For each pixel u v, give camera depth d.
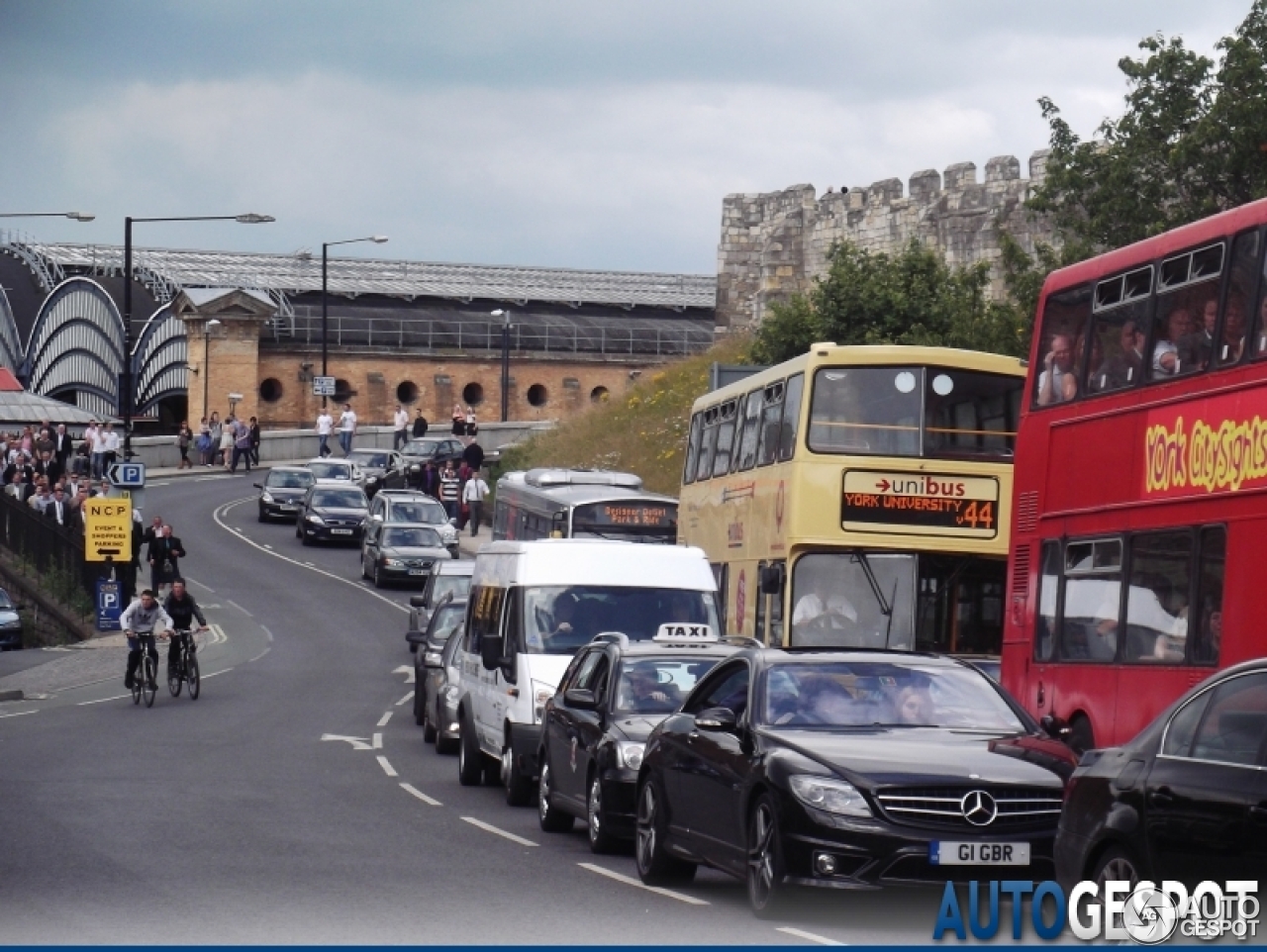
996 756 25.22
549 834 36.94
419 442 148.50
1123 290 35.22
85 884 28.03
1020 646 38.41
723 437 57.25
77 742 53.72
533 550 44.47
